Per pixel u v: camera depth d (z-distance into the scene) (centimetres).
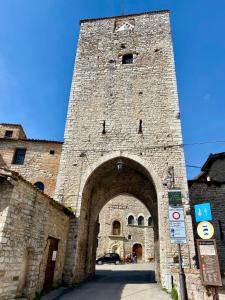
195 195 1538
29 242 847
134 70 1703
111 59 1784
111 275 1789
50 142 1617
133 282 1376
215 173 1875
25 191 825
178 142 1398
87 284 1258
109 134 1484
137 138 1449
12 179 750
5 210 728
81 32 1977
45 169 1541
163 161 1362
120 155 1405
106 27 1975
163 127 1461
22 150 1617
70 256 1206
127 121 1513
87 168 1401
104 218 3450
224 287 707
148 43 1816
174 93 1563
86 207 1450
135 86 1636
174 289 973
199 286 757
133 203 3588
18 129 2061
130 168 1565
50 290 1019
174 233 869
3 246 701
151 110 1530
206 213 831
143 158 1384
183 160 1344
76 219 1277
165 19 1920
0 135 2030
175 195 938
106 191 1811
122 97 1605
